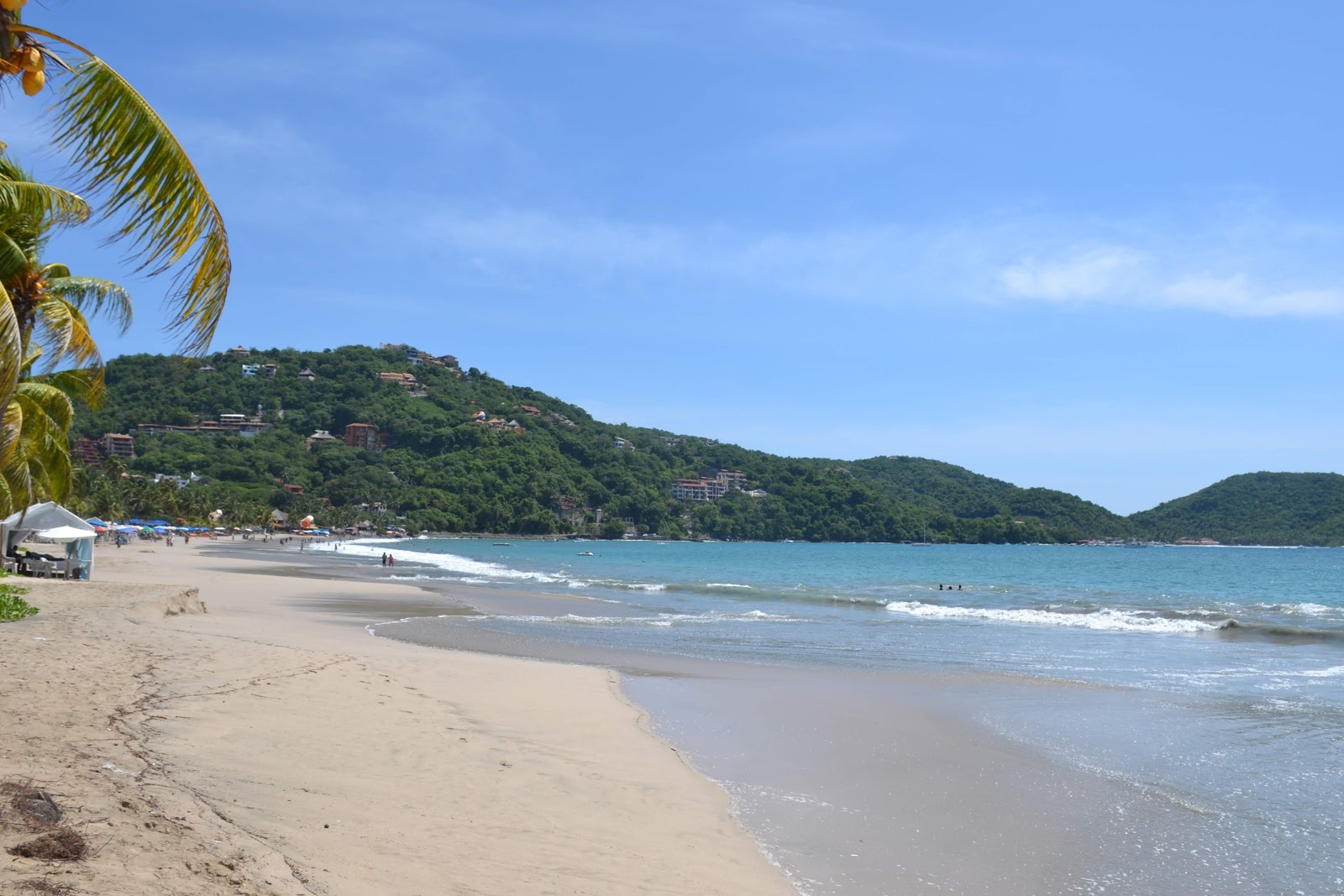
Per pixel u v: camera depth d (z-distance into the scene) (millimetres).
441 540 174375
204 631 17531
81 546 29297
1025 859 7301
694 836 7391
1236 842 7777
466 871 5734
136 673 11070
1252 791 9328
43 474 27703
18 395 21891
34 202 9641
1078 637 24344
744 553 137500
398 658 16062
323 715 10000
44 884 3969
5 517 24531
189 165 6066
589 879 6023
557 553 126062
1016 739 11633
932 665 18516
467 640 20953
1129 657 20281
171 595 21562
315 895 4699
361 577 49031
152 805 5613
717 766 9984
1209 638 24625
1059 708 13742
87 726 7902
